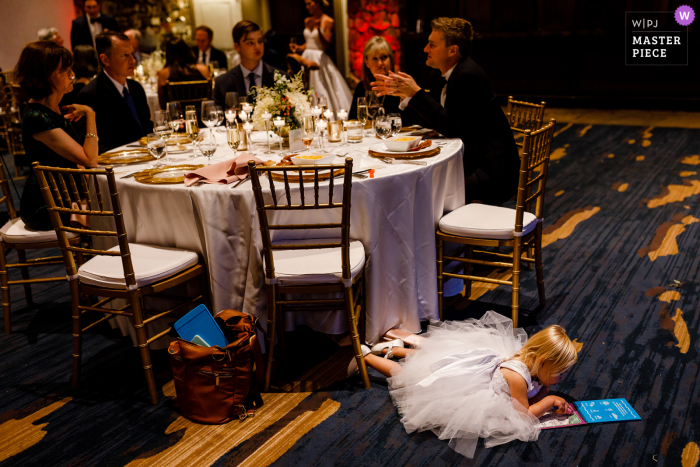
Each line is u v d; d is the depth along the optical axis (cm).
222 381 209
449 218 269
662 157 540
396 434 204
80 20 709
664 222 386
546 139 262
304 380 238
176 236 243
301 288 222
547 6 777
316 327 255
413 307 258
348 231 211
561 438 198
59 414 224
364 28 891
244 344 210
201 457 197
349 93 730
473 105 308
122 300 269
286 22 947
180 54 502
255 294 235
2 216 396
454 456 192
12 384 245
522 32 792
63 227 222
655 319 269
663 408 210
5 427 218
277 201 227
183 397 214
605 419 204
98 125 355
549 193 460
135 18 930
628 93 768
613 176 493
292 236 241
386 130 280
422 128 330
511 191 322
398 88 305
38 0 773
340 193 230
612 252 345
